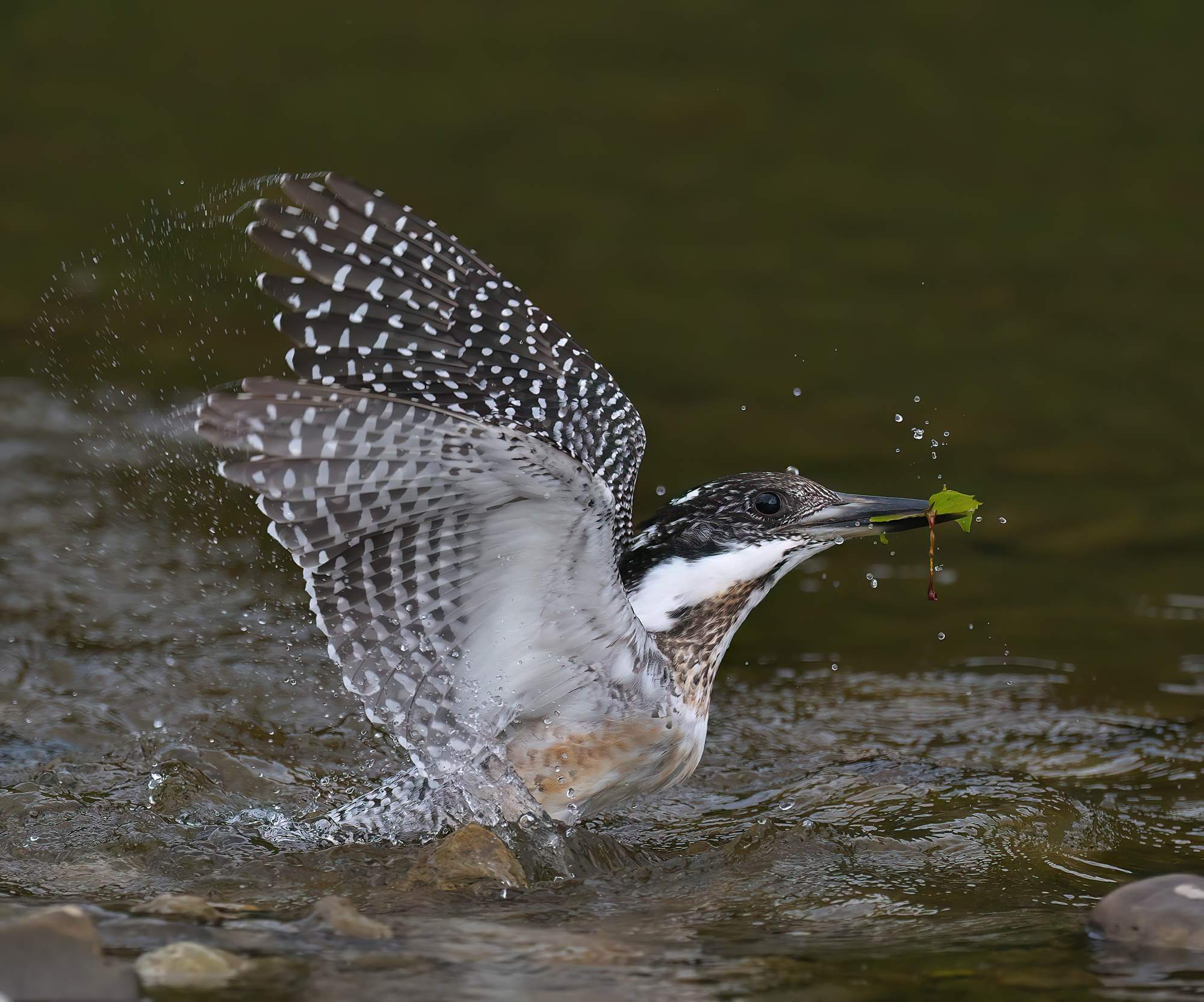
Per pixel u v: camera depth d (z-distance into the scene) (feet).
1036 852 27.76
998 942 22.88
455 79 92.38
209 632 38.75
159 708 34.47
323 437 23.29
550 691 27.09
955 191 79.36
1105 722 34.86
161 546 44.04
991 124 86.84
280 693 35.70
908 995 20.61
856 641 39.78
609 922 23.86
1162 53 94.89
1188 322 64.18
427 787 27.84
